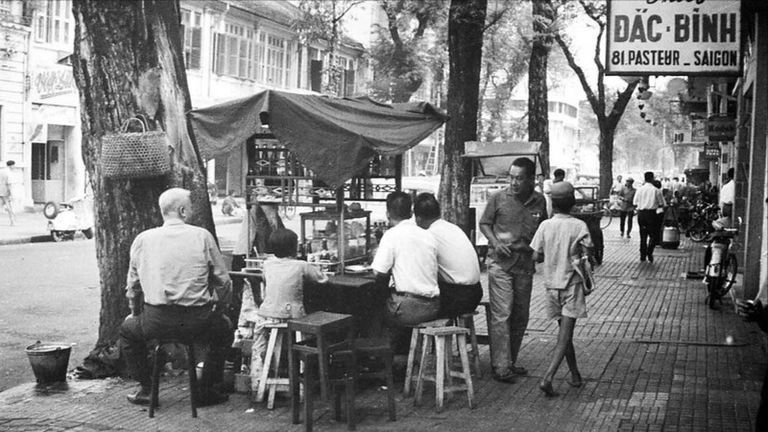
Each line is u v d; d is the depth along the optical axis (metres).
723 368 9.23
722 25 9.62
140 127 8.55
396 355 8.88
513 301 8.64
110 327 8.65
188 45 38.84
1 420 7.08
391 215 8.17
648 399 7.92
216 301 7.50
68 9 34.03
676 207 34.94
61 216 24.11
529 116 26.31
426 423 7.15
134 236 8.62
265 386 7.54
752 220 12.73
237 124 8.24
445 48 36.53
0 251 20.77
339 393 7.16
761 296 11.84
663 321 12.35
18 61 31.47
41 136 32.62
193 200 8.85
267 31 45.62
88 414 7.27
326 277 7.89
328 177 8.00
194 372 7.27
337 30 40.25
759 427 5.49
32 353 8.16
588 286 8.10
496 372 8.55
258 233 8.84
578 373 8.37
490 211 8.62
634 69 9.77
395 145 8.22
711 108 23.48
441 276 8.28
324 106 8.52
